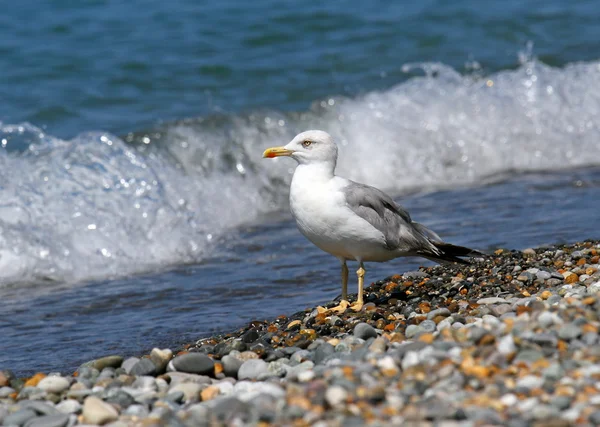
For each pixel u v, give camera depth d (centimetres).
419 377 700
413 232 1023
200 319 1130
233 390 771
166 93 2180
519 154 2042
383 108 2053
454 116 2066
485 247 1334
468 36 2555
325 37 2509
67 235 1452
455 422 611
